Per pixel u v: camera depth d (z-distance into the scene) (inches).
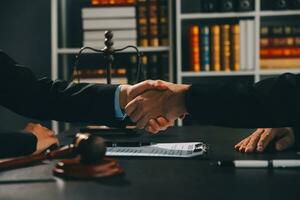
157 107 40.6
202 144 43.9
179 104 39.9
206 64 110.0
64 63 121.4
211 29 109.6
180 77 110.6
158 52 117.3
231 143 47.4
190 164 34.7
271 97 37.4
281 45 110.3
